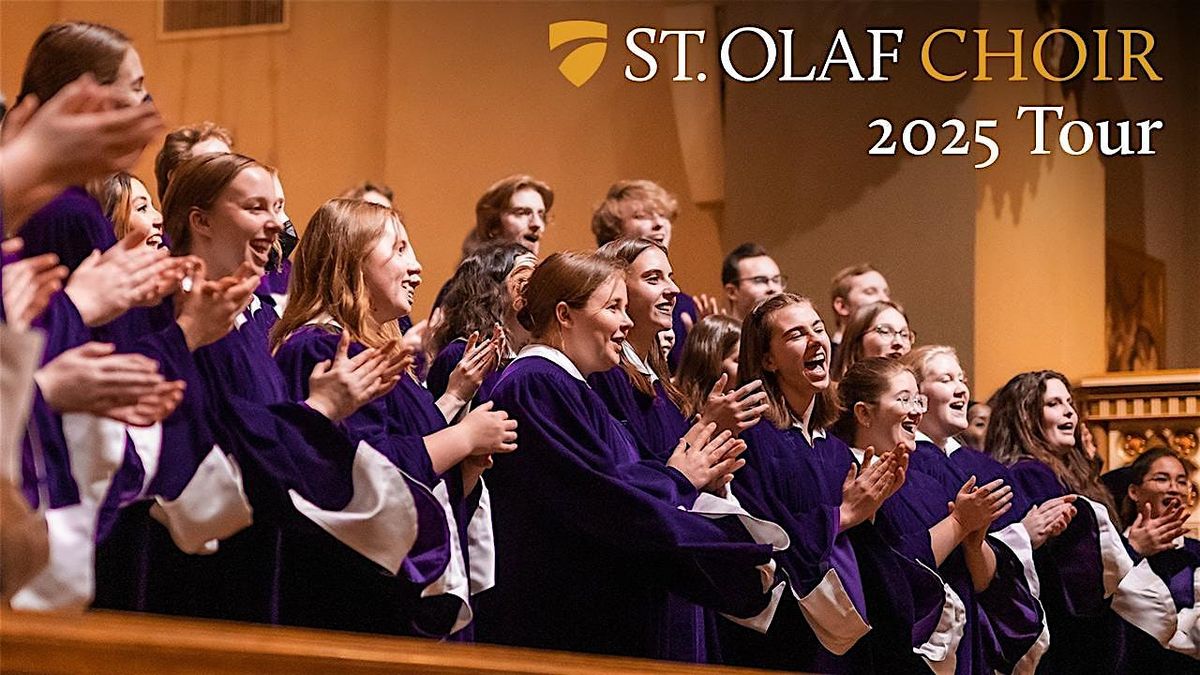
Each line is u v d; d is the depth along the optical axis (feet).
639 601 25.44
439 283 63.36
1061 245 61.82
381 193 48.16
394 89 64.18
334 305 23.39
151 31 64.95
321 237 23.67
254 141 64.54
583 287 26.13
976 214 57.21
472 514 24.03
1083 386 49.75
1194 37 66.49
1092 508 35.14
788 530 27.14
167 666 15.02
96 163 15.75
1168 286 67.87
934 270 57.31
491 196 42.42
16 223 15.71
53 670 14.24
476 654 18.15
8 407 14.40
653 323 28.84
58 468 16.62
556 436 24.84
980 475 34.40
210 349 20.62
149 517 20.36
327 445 20.38
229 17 64.85
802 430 29.09
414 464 21.75
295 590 21.49
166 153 32.55
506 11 63.93
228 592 20.79
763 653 27.99
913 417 31.07
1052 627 35.50
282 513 20.03
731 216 59.72
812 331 28.86
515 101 63.57
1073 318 62.49
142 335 19.74
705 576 24.81
